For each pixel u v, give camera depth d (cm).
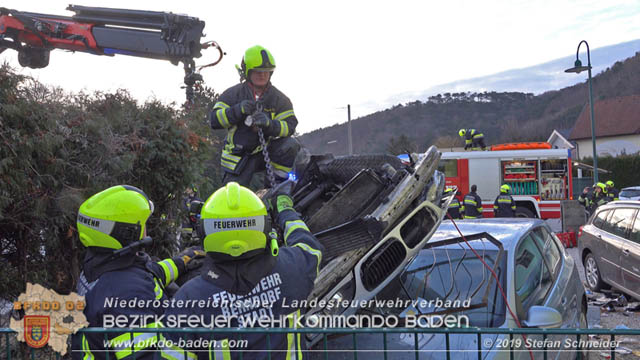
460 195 1631
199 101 671
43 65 811
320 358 326
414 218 343
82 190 440
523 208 1620
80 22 768
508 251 388
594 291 779
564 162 1592
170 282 258
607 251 729
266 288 201
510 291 353
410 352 324
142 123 545
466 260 396
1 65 403
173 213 596
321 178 378
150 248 583
